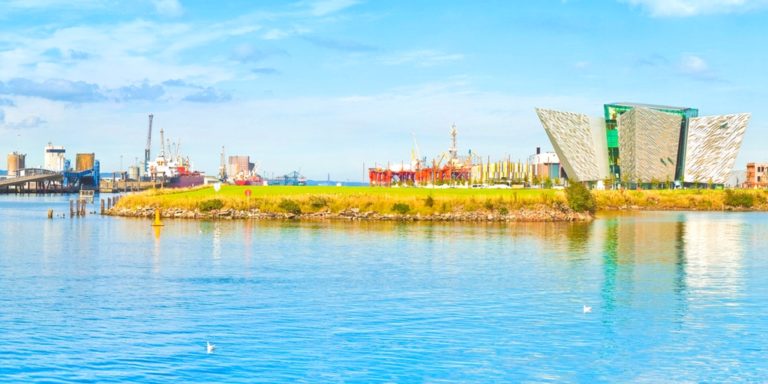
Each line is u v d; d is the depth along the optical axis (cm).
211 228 11075
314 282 5875
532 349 3906
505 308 4897
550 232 10675
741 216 15900
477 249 8275
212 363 3625
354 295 5319
